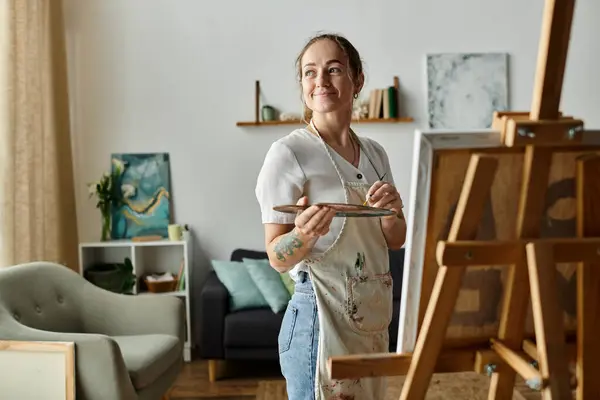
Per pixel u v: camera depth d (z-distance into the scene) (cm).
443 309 109
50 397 226
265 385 329
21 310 255
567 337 117
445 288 108
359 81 165
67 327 281
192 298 405
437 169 106
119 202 397
